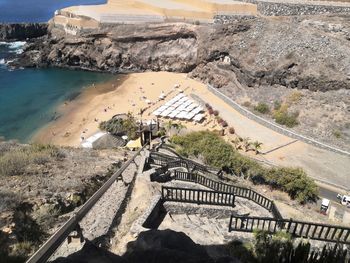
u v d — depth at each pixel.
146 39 90.31
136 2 102.56
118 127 58.28
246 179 36.25
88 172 20.03
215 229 15.70
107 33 92.31
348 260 9.73
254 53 73.69
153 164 24.58
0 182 16.52
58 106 73.44
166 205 16.98
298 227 16.28
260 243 12.49
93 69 94.75
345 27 70.31
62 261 8.79
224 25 81.75
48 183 17.03
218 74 79.81
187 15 90.62
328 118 59.91
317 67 65.25
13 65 94.94
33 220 13.30
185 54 87.94
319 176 47.25
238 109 68.19
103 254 9.50
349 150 53.41
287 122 60.94
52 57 95.75
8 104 74.06
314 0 92.62
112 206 16.38
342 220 28.86
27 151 23.41
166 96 76.12
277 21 78.88
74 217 10.98
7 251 10.71
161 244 10.51
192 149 38.25
